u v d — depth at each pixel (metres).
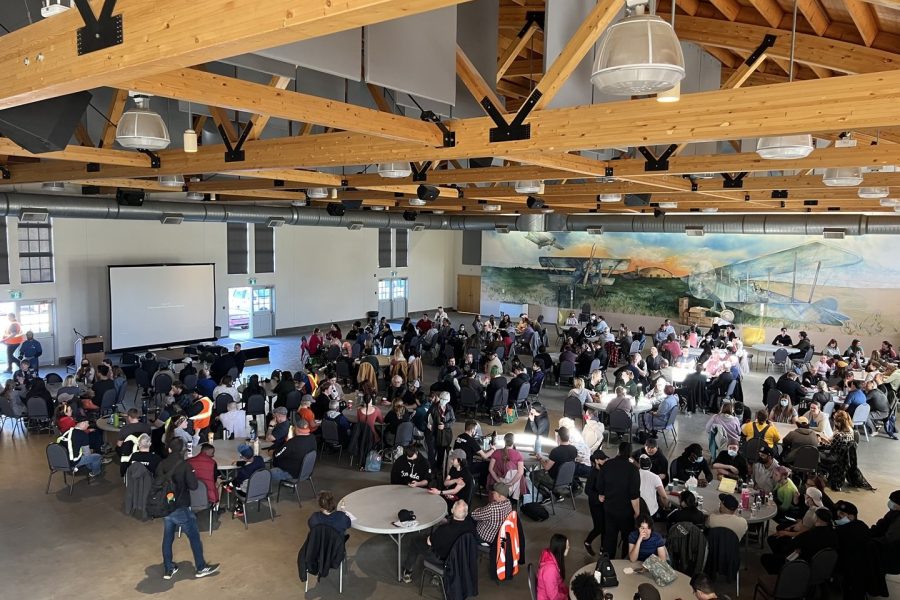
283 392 11.70
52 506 8.66
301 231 22.67
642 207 15.48
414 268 27.44
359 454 10.18
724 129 4.57
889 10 5.35
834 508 6.96
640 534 6.11
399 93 7.23
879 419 12.59
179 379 12.81
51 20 3.09
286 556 7.50
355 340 17.08
